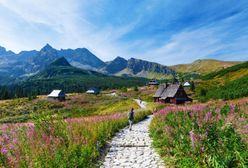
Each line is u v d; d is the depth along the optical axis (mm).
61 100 116250
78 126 15938
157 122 22328
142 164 11320
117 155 13164
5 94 160125
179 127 14219
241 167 7637
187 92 117000
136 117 34500
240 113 17922
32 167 8102
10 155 8797
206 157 8633
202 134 9547
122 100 104625
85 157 10773
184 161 9672
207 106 27812
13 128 15398
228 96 58250
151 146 15188
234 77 137000
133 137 19062
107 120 23578
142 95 131000
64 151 9797
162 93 98438
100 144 15008
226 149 8375
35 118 12945
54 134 12211
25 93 174125
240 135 9203
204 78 179250
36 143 10445
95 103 100312
